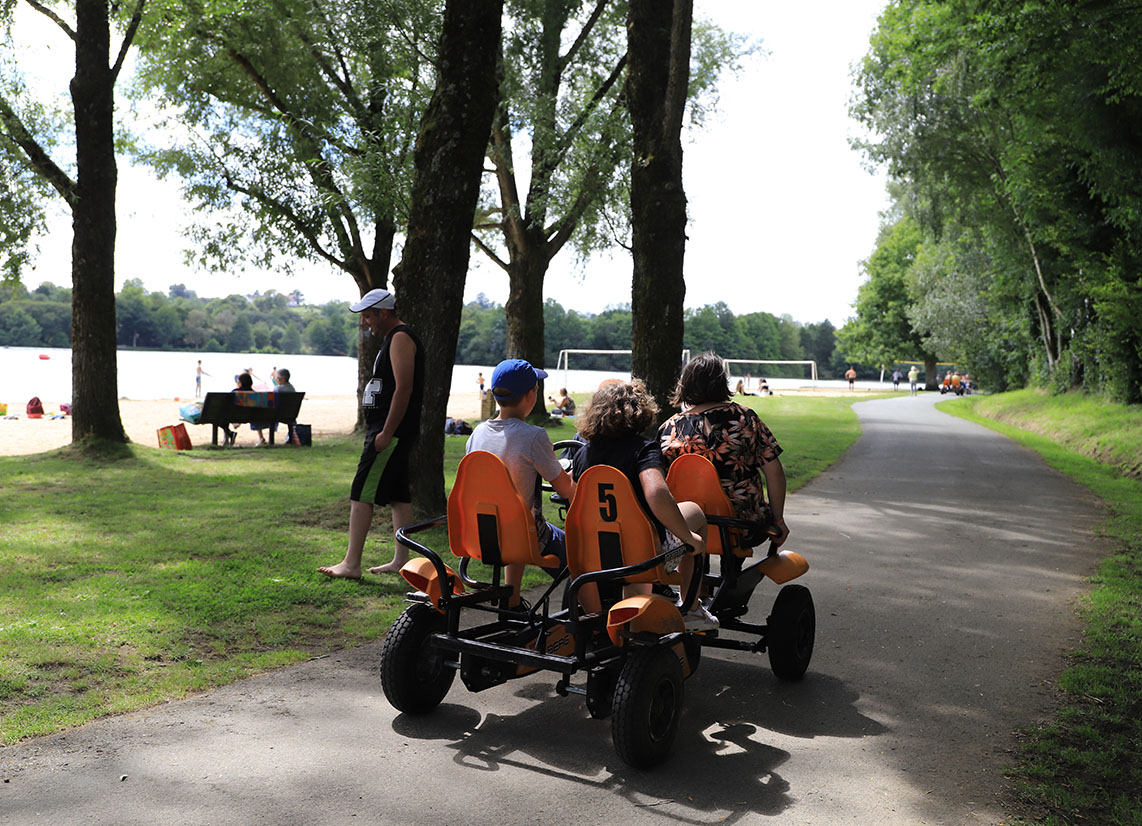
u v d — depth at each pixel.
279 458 16.34
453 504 4.59
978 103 20.59
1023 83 18.78
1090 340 30.42
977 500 13.21
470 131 9.17
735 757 4.17
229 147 20.94
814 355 176.62
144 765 3.86
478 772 3.93
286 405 19.20
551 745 4.26
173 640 5.52
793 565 5.20
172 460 15.27
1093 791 3.83
